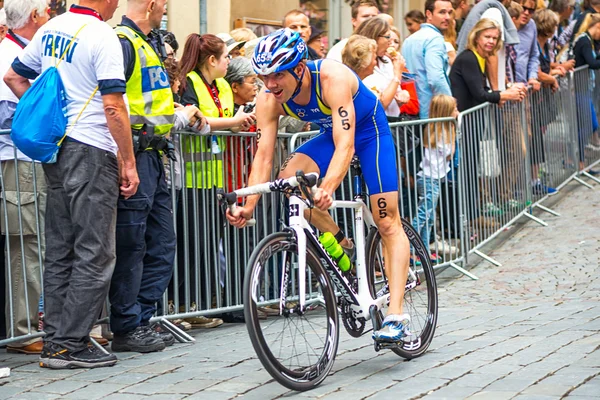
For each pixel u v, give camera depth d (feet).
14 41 20.83
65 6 31.68
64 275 19.04
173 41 23.44
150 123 19.99
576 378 15.64
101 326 22.04
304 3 41.11
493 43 31.99
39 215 20.31
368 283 17.85
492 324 21.54
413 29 36.09
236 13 37.55
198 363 18.63
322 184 16.10
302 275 15.92
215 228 23.48
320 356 16.21
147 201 20.03
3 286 21.66
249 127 24.22
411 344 18.08
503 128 33.09
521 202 34.58
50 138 18.15
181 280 23.09
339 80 16.49
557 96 38.19
